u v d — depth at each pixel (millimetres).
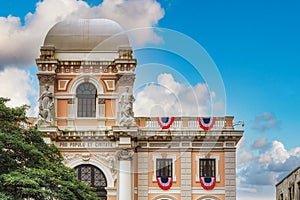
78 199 46688
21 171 40781
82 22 68125
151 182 65188
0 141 41250
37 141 45938
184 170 65188
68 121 66188
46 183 41625
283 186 64562
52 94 65438
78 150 64688
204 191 65000
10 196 38688
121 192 63500
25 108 44469
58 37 67500
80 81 66625
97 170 64625
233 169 65250
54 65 65750
